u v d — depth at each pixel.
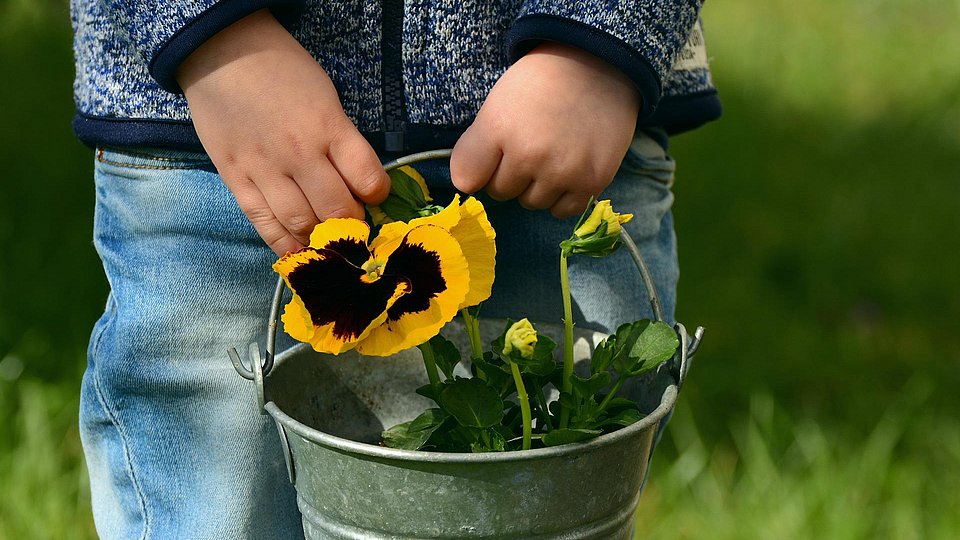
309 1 1.19
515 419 1.17
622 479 1.14
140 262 1.23
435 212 1.16
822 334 1.92
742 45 3.40
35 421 1.47
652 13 1.16
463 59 1.20
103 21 1.21
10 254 1.88
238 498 1.25
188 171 1.22
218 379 1.24
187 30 1.14
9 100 2.50
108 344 1.24
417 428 1.15
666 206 1.28
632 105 1.18
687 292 2.02
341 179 1.15
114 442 1.25
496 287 1.25
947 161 2.75
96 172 1.26
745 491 1.47
